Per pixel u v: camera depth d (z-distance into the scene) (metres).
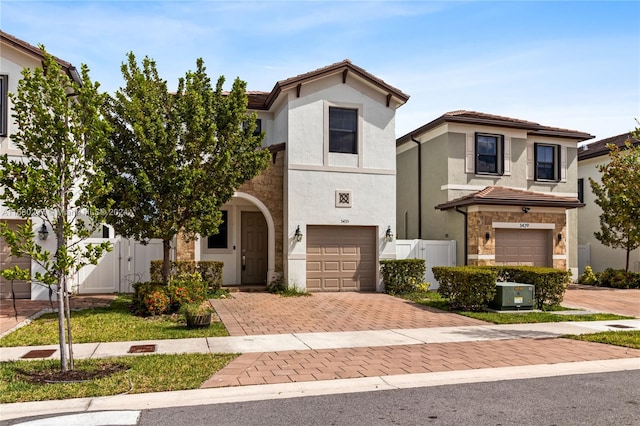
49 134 7.12
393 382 7.05
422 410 5.91
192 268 15.90
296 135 16.91
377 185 17.64
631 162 14.02
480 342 9.77
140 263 16.80
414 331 10.83
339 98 17.39
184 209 12.79
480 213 18.20
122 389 6.46
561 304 15.26
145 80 12.52
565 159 21.81
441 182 20.16
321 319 12.12
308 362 8.03
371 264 17.69
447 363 8.08
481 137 20.39
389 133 17.88
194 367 7.54
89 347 8.88
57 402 6.02
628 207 12.64
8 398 6.09
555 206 18.89
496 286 13.65
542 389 6.79
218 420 5.54
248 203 18.59
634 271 22.20
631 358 8.53
